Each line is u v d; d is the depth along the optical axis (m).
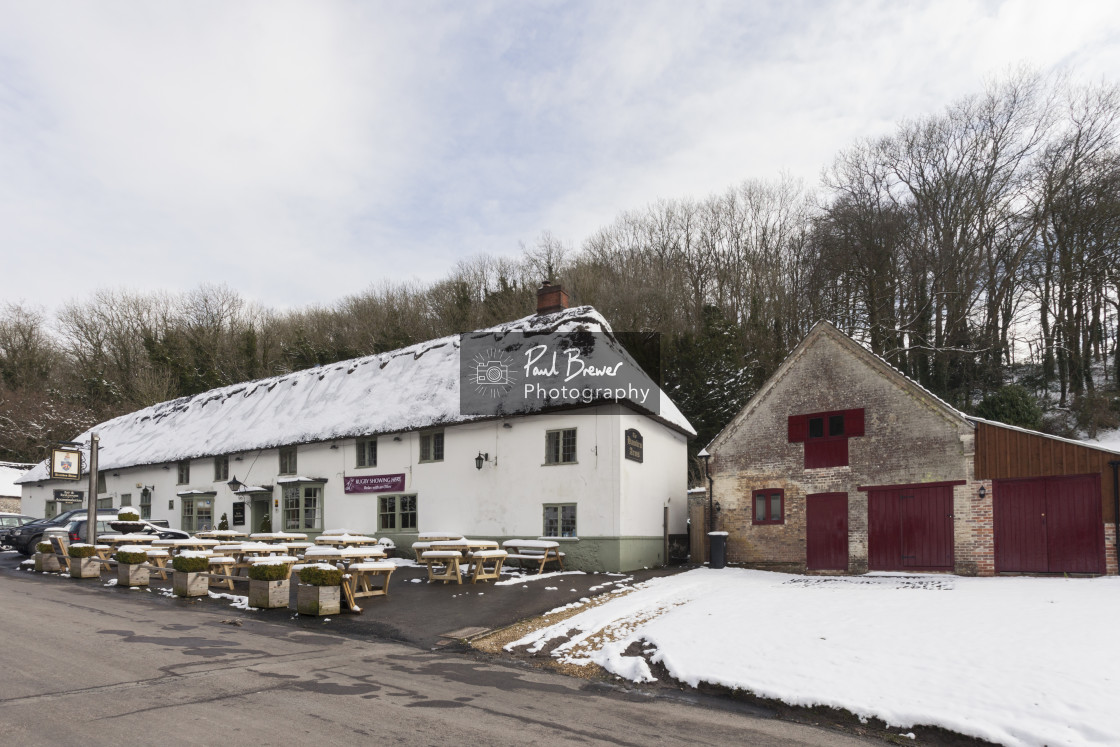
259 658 9.27
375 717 6.91
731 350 34.97
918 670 8.29
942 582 15.42
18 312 58.09
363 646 10.44
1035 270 37.03
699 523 21.88
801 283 42.47
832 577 17.80
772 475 20.36
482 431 20.91
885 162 40.59
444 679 8.69
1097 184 33.72
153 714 6.66
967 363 36.69
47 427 51.25
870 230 37.50
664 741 6.65
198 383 52.16
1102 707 6.85
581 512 18.89
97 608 12.89
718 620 11.32
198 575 14.69
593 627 11.59
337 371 28.22
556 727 6.93
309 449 24.91
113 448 34.22
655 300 42.72
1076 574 15.48
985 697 7.35
